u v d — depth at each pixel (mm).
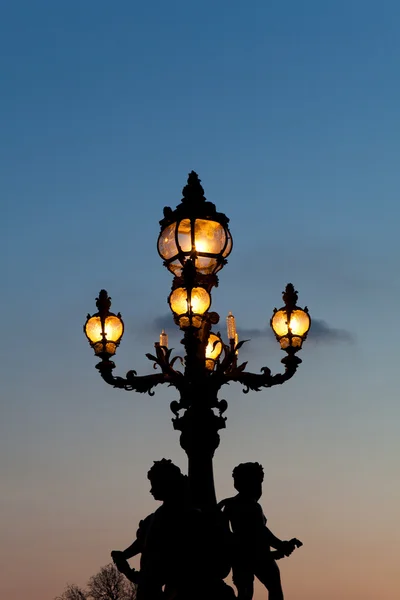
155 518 9492
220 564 9594
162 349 11766
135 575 9711
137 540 9766
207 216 11977
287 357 12094
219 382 11617
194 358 11477
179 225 11906
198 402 11453
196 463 11250
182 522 9438
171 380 11719
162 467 9562
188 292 11320
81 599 32406
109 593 32938
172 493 9477
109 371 11984
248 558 10102
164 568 9344
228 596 9555
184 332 11430
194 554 9414
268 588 10102
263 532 10195
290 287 12391
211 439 11328
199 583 9438
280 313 12250
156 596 9336
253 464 10414
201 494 11086
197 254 11883
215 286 12047
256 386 11953
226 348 11836
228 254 12195
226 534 9797
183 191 12141
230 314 12609
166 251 12031
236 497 10391
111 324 12141
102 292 12352
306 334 12227
